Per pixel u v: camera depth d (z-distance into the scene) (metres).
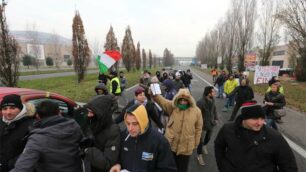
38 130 2.33
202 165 5.14
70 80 24.70
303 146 6.40
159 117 5.27
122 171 2.44
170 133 3.92
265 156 2.37
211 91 5.22
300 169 5.00
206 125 5.23
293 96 16.53
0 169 2.71
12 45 10.69
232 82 11.02
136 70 53.38
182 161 3.94
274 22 28.19
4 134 2.72
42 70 45.47
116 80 9.67
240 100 8.41
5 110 2.69
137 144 2.48
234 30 34.97
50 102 2.51
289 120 9.26
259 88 20.91
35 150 2.21
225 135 2.59
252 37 31.00
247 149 2.40
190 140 3.86
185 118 3.85
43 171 2.30
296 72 29.23
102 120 2.62
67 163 2.40
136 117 2.34
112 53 11.84
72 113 4.35
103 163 2.52
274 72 15.85
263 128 2.44
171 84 7.35
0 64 10.43
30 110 2.88
